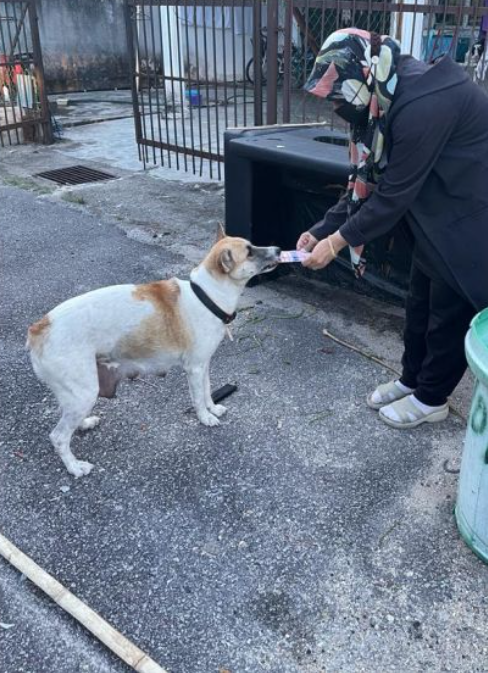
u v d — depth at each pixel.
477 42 7.60
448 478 2.74
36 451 2.94
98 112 11.63
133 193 6.79
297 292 4.59
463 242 2.48
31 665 1.99
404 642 2.04
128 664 1.97
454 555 2.35
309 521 2.52
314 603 2.17
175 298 2.78
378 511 2.56
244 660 1.99
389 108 2.36
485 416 2.08
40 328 2.55
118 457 2.90
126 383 3.45
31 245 5.39
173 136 9.29
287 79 5.23
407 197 2.41
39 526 2.52
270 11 5.02
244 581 2.26
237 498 2.64
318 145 3.98
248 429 3.08
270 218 4.47
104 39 14.39
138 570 2.31
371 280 4.36
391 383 3.24
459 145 2.36
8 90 9.21
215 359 3.71
